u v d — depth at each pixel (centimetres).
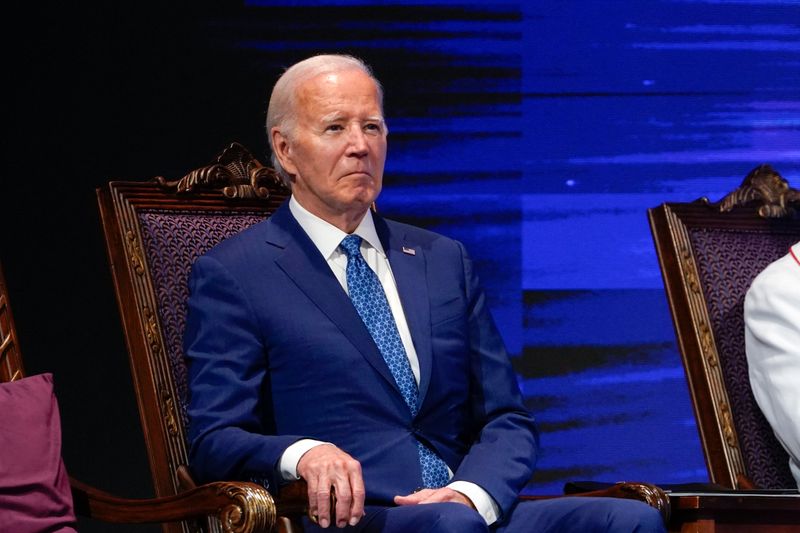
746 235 1114
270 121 911
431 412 862
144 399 891
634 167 1498
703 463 1500
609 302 1493
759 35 1516
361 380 841
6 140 1356
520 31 1473
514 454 852
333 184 868
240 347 841
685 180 1506
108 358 1376
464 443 900
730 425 1028
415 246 926
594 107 1491
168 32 1388
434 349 874
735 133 1514
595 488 901
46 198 1364
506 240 1473
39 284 1361
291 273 865
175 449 881
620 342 1492
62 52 1367
